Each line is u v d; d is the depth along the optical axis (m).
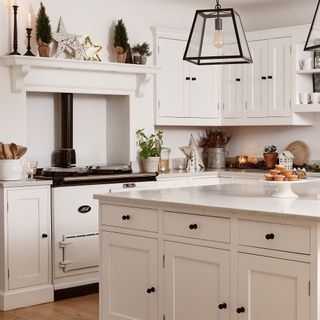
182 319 3.68
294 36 6.52
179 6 6.91
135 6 6.52
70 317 4.85
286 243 3.18
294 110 6.55
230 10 3.66
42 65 5.55
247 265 3.36
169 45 6.67
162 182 6.28
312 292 3.09
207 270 3.55
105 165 6.46
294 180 3.86
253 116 6.87
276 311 3.25
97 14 6.22
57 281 5.39
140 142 6.36
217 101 7.12
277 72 6.67
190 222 3.61
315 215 3.04
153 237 3.80
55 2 5.91
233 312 3.43
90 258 5.58
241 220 3.37
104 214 4.08
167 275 3.74
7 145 5.21
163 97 6.64
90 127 6.48
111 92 6.19
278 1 6.81
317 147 6.83
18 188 5.12
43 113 6.06
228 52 3.87
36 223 5.24
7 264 5.08
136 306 3.92
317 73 6.66
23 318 4.85
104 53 6.28
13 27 5.57
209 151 7.29
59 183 5.39
